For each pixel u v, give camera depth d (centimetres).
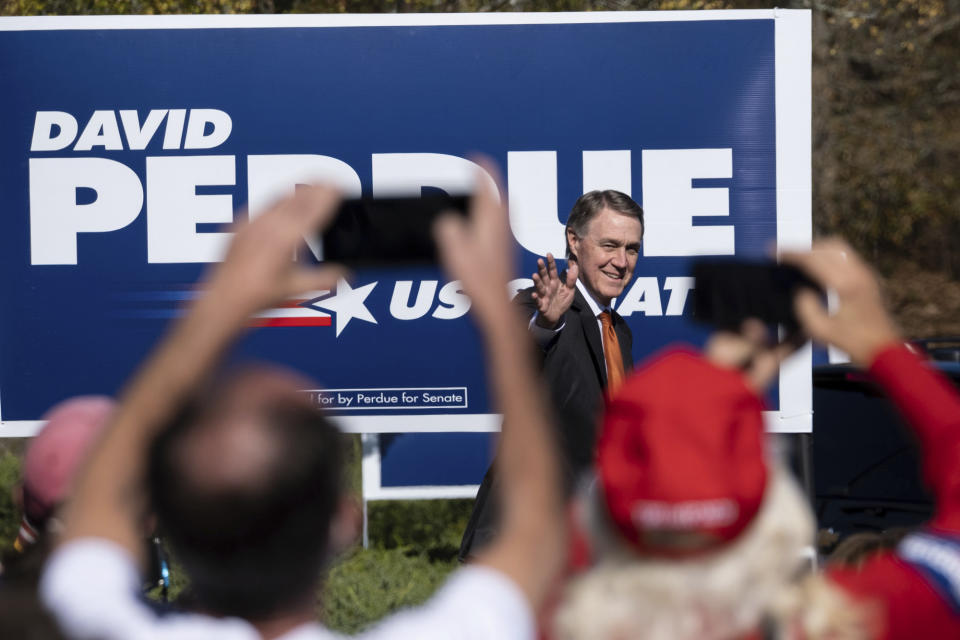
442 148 1577
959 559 459
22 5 2334
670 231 1580
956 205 4650
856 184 4425
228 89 1579
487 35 1573
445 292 1576
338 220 466
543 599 335
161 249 1583
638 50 1573
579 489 1112
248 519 327
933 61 4159
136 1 2384
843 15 3047
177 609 399
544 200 1580
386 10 2683
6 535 2042
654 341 1584
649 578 393
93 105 1577
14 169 1580
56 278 1580
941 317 5528
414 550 2175
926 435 475
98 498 341
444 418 1583
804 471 1471
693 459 390
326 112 1580
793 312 501
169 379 328
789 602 400
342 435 358
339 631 1514
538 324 1149
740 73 1576
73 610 334
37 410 1579
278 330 1574
